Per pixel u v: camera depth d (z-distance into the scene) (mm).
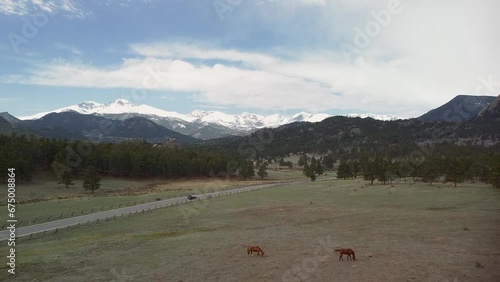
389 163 130125
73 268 29406
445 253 29438
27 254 34625
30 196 100500
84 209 71625
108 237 43125
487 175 110375
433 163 114312
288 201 77875
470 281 22578
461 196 74812
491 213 50562
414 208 59188
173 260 30859
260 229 46000
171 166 167625
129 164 156625
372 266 26719
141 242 39438
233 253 32500
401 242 34406
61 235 46250
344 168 157000
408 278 23750
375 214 53906
